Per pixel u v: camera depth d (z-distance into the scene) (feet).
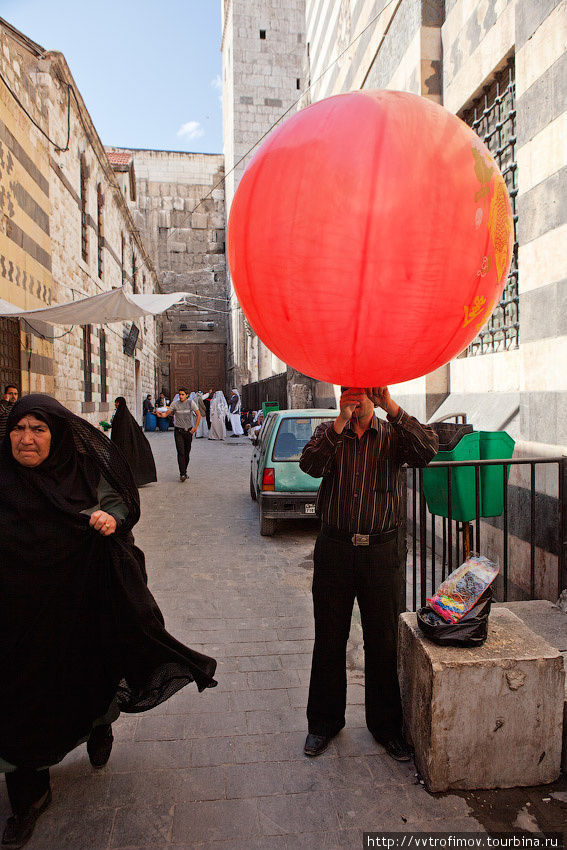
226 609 15.11
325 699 8.84
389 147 4.51
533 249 13.75
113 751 8.91
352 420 8.42
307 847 6.95
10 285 26.21
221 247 121.39
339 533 8.50
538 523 13.52
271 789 7.97
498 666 7.73
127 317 30.01
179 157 119.14
